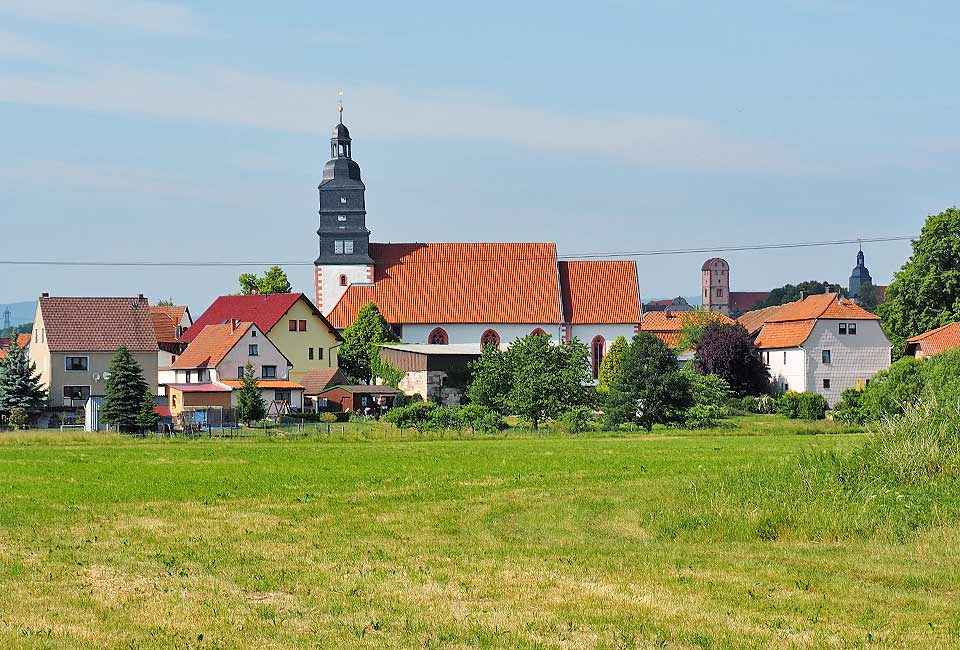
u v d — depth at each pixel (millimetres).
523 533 33094
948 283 119938
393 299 139000
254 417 96125
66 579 25609
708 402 93938
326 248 141250
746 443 68562
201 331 126062
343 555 28844
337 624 21297
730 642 20109
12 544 30859
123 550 29781
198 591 24250
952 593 24266
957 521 30750
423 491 43281
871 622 21516
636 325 142500
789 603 22953
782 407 103312
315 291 141500
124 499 41344
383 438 74312
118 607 22672
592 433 80438
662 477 47625
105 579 25609
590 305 143000
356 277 141000
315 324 125938
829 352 124688
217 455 61219
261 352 115938
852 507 32188
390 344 127750
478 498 40844
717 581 25062
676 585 24672
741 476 37844
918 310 122688
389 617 21766
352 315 137250
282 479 48156
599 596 23516
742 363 122812
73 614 22125
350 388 113750
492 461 56406
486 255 145250
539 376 89000
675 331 159875
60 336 105438
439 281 141500
